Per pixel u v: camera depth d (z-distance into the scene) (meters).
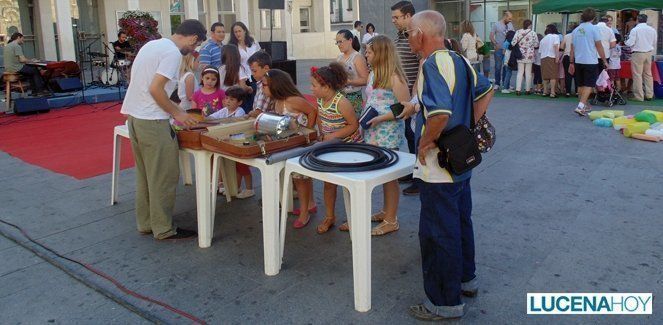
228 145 3.49
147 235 4.25
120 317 3.08
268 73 4.17
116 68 12.33
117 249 3.99
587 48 8.36
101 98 11.43
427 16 2.73
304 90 12.72
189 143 3.88
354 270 3.03
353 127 3.97
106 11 17.27
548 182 5.28
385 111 3.97
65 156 6.81
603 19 10.32
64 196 5.24
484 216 4.43
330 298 3.21
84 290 3.41
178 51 3.80
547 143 6.86
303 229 4.29
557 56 10.25
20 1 15.48
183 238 4.16
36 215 4.73
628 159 5.98
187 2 18.44
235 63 5.52
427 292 2.92
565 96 10.63
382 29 12.66
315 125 4.28
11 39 10.48
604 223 4.20
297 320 2.98
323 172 3.06
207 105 5.05
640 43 9.73
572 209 4.53
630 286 3.22
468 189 2.99
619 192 4.91
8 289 3.43
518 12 16.69
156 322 3.01
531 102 10.13
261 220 4.53
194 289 3.37
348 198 3.62
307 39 24.98
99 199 5.14
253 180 5.68
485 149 2.95
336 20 28.19
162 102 3.75
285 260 3.75
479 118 2.89
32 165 6.41
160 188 4.00
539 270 3.46
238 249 3.95
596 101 9.76
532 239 3.95
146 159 3.95
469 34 10.45
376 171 3.06
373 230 4.10
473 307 3.04
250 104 5.87
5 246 4.11
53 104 10.63
